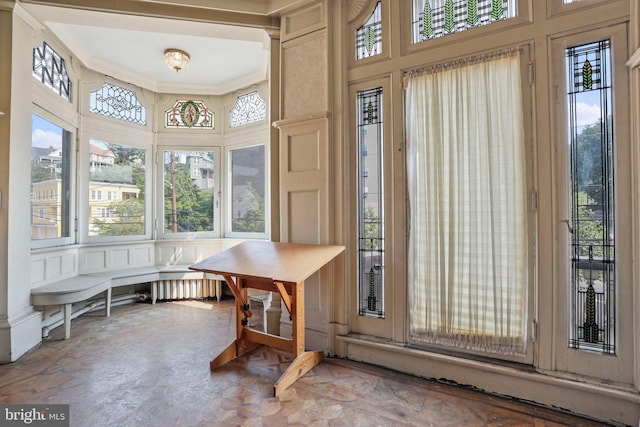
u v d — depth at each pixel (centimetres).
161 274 446
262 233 466
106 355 279
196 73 451
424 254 245
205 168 498
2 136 268
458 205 232
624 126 192
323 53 286
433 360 239
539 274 211
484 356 227
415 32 256
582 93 203
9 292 269
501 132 219
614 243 195
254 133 466
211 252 491
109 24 311
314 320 287
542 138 210
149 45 379
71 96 388
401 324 255
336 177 281
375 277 271
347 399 213
